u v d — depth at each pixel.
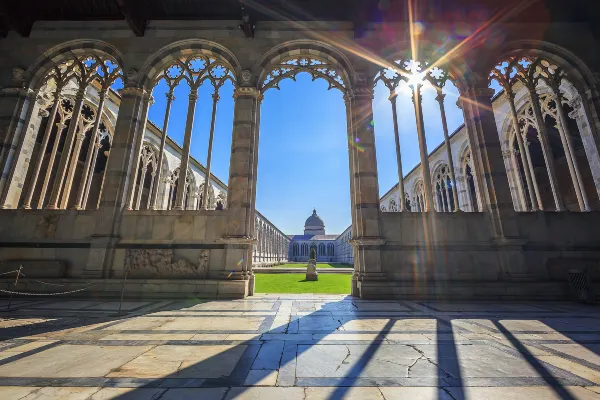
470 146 10.24
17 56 10.70
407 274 8.84
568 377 2.74
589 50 10.55
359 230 9.20
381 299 8.27
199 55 11.02
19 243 8.98
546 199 21.47
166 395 2.28
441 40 10.73
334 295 9.04
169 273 8.80
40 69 10.72
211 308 6.64
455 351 3.54
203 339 4.04
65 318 5.45
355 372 2.84
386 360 3.21
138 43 10.73
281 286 12.28
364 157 9.71
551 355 3.41
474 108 10.19
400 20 10.99
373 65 10.67
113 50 10.77
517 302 7.96
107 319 5.38
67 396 2.23
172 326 4.84
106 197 9.25
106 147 19.77
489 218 9.36
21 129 10.15
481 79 10.31
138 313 6.00
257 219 36.03
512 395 2.35
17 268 8.59
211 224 9.24
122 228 9.17
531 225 9.21
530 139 18.05
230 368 2.93
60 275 8.61
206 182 9.75
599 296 7.89
